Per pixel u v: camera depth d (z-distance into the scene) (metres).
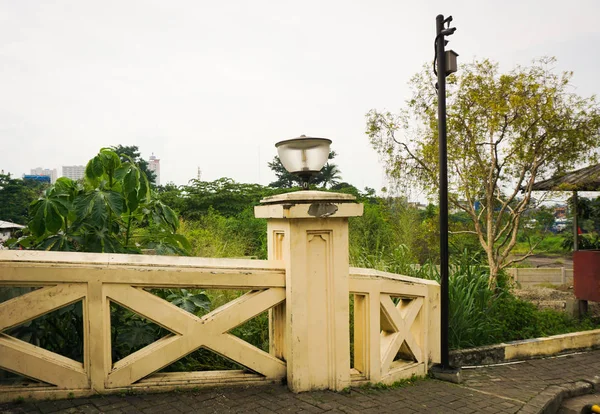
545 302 9.61
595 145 7.17
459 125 7.48
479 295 6.42
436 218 8.70
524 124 7.20
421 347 4.56
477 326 6.08
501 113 7.03
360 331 3.91
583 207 8.78
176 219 4.51
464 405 3.78
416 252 8.98
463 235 8.88
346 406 3.27
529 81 7.22
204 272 3.18
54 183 3.97
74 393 2.89
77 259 2.89
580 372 5.54
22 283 2.74
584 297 8.10
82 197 3.59
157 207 4.34
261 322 4.91
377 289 3.91
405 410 3.44
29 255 2.80
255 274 3.36
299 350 3.41
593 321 8.12
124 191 3.72
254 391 3.34
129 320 3.77
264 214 3.70
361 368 3.90
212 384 3.31
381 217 9.90
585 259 8.10
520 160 7.54
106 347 2.97
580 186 7.62
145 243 4.54
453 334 5.78
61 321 3.66
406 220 9.23
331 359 3.54
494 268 7.50
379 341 3.90
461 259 7.26
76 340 3.69
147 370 3.08
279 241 3.76
